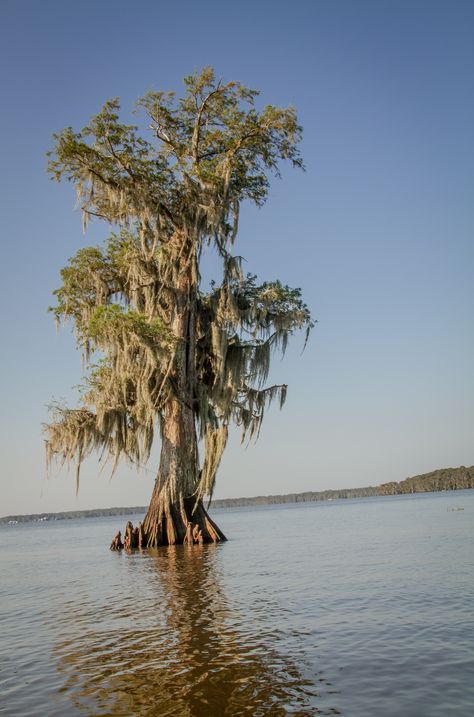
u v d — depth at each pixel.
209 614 12.16
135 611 13.10
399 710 6.54
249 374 30.03
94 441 27.95
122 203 27.67
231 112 29.72
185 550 26.91
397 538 30.48
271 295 29.36
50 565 26.95
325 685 7.45
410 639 9.36
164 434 29.06
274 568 19.41
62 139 26.80
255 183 32.03
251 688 7.46
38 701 7.50
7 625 12.70
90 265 29.80
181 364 28.88
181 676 8.09
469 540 26.22
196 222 28.59
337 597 13.41
